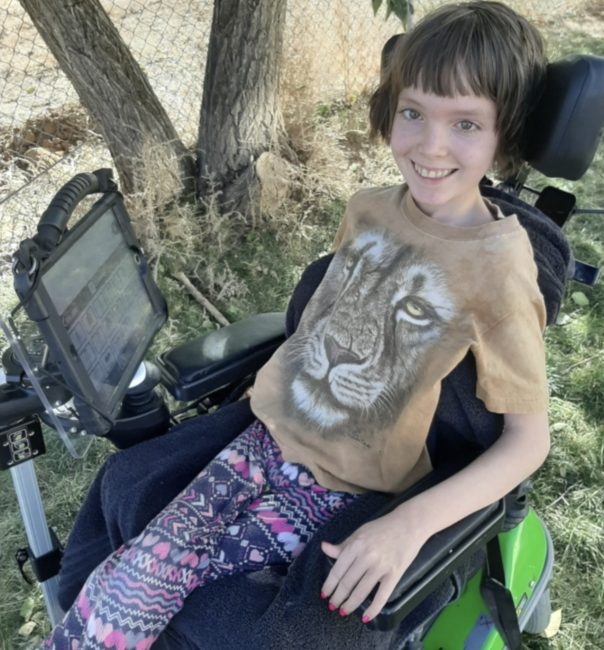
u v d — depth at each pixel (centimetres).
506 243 112
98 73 274
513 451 111
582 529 195
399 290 122
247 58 277
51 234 106
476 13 105
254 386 143
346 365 130
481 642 128
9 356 117
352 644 107
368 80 379
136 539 118
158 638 125
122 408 138
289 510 126
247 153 299
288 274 289
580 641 171
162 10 454
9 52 410
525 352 110
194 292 275
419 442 121
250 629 108
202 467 139
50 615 154
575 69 111
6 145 329
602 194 332
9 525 204
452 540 105
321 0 388
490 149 111
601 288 280
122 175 306
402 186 130
